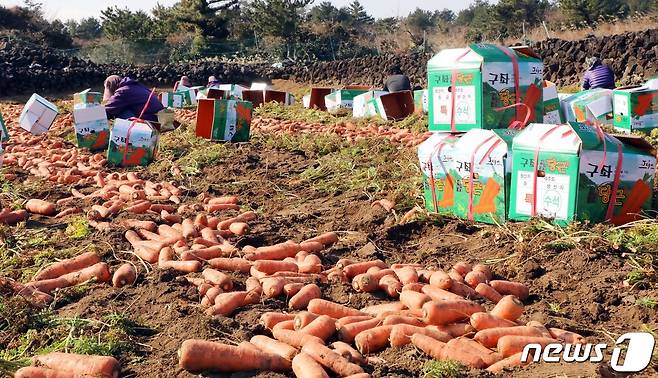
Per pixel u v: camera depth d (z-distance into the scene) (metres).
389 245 8.00
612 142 7.48
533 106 9.12
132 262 7.46
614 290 6.19
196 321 5.66
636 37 27.31
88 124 15.10
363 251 7.68
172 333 5.63
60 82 39.16
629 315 5.79
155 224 8.68
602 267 6.63
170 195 10.79
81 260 7.24
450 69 9.09
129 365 5.20
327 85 42.06
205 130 15.91
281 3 60.34
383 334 5.34
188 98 29.09
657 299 5.85
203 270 6.94
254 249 7.45
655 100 13.32
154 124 16.47
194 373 4.94
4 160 14.50
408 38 67.06
